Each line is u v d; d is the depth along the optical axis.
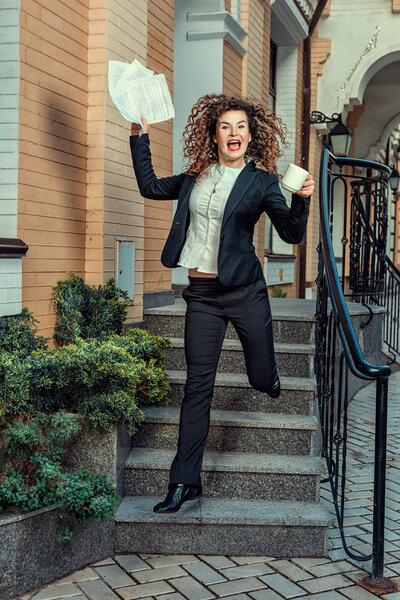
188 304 3.30
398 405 6.82
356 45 11.15
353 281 7.27
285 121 10.23
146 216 5.16
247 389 4.07
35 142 3.68
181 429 3.22
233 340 4.60
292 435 3.78
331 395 3.82
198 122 3.21
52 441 3.13
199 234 3.21
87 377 3.23
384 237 7.22
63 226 3.97
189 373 3.24
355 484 4.34
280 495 3.56
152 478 3.57
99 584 3.01
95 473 3.33
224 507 3.42
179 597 2.90
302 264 10.49
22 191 3.57
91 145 4.20
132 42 4.54
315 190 11.17
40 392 3.32
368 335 7.41
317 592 2.96
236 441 3.81
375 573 3.04
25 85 3.57
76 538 3.13
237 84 7.05
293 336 4.58
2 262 3.32
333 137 9.79
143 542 3.33
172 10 5.52
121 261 4.45
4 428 3.21
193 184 3.23
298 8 9.51
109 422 3.28
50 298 3.86
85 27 4.14
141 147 3.33
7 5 3.50
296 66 10.14
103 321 3.91
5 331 3.33
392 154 20.77
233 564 3.22
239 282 3.14
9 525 2.83
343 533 3.26
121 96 3.27
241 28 6.90
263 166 3.37
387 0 10.99
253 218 3.19
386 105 14.35
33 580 2.95
